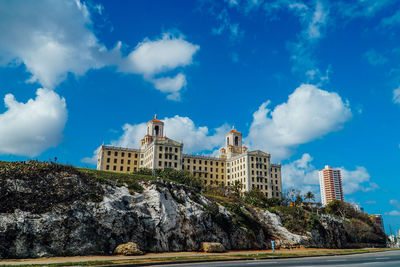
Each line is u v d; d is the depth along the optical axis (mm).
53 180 43219
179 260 31375
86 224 40219
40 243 35562
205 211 55812
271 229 71438
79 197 42812
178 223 49844
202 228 52438
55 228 37406
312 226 77812
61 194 41625
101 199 44750
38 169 43625
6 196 37219
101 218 41875
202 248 48469
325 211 121500
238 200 80312
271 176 142125
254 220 67438
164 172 93125
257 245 60750
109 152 128250
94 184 47156
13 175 40250
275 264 28641
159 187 53750
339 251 56812
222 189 99750
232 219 61188
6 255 33000
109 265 26625
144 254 40375
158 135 142250
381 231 130250
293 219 79000
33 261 31203
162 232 46844
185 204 54969
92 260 31328
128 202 48000
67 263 26859
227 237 56375
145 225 45875
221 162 145250
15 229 34750
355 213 128750
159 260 31172
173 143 124750
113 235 41781
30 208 37625
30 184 40500
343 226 97062
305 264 28844
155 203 49781
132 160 131875
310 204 118938
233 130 159250
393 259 37719
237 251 52344
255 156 134625
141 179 56875
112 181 51375
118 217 43406
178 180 89625
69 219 39188
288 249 64562
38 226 36344
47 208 38812
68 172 46188
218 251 47781
